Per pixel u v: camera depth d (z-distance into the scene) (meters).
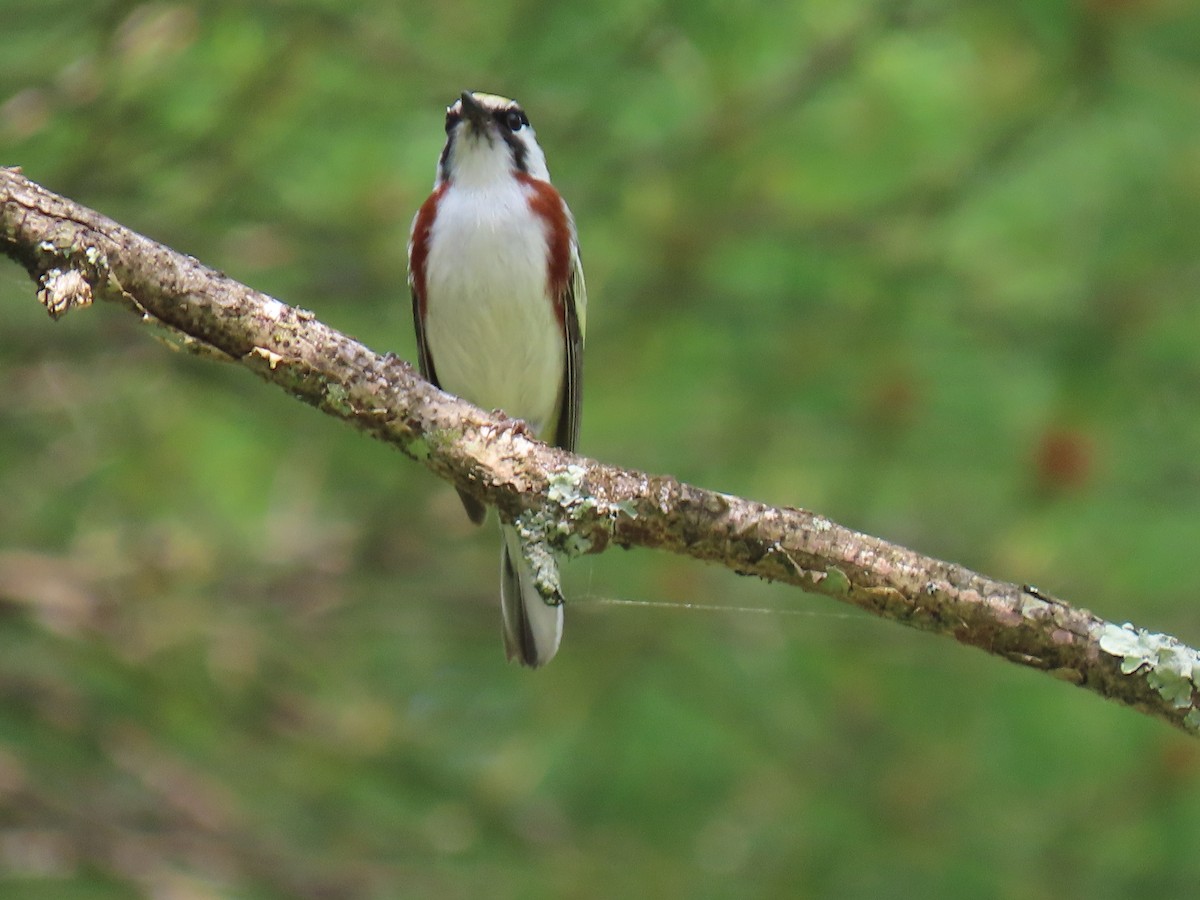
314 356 6.27
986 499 11.92
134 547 12.55
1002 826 11.38
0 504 12.98
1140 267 10.94
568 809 11.93
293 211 11.41
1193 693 5.77
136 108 10.53
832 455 11.98
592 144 11.12
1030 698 11.52
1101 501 11.27
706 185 11.25
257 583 12.70
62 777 12.21
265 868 11.73
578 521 6.19
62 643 12.11
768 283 11.54
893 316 11.41
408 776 12.09
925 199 11.05
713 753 11.88
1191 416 11.27
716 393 12.04
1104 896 10.99
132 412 13.15
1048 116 10.63
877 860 11.30
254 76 10.48
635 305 11.67
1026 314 11.15
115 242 6.13
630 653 12.15
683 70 10.80
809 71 10.58
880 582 5.99
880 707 11.76
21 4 10.39
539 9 10.37
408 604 12.97
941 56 11.00
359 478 13.44
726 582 12.14
